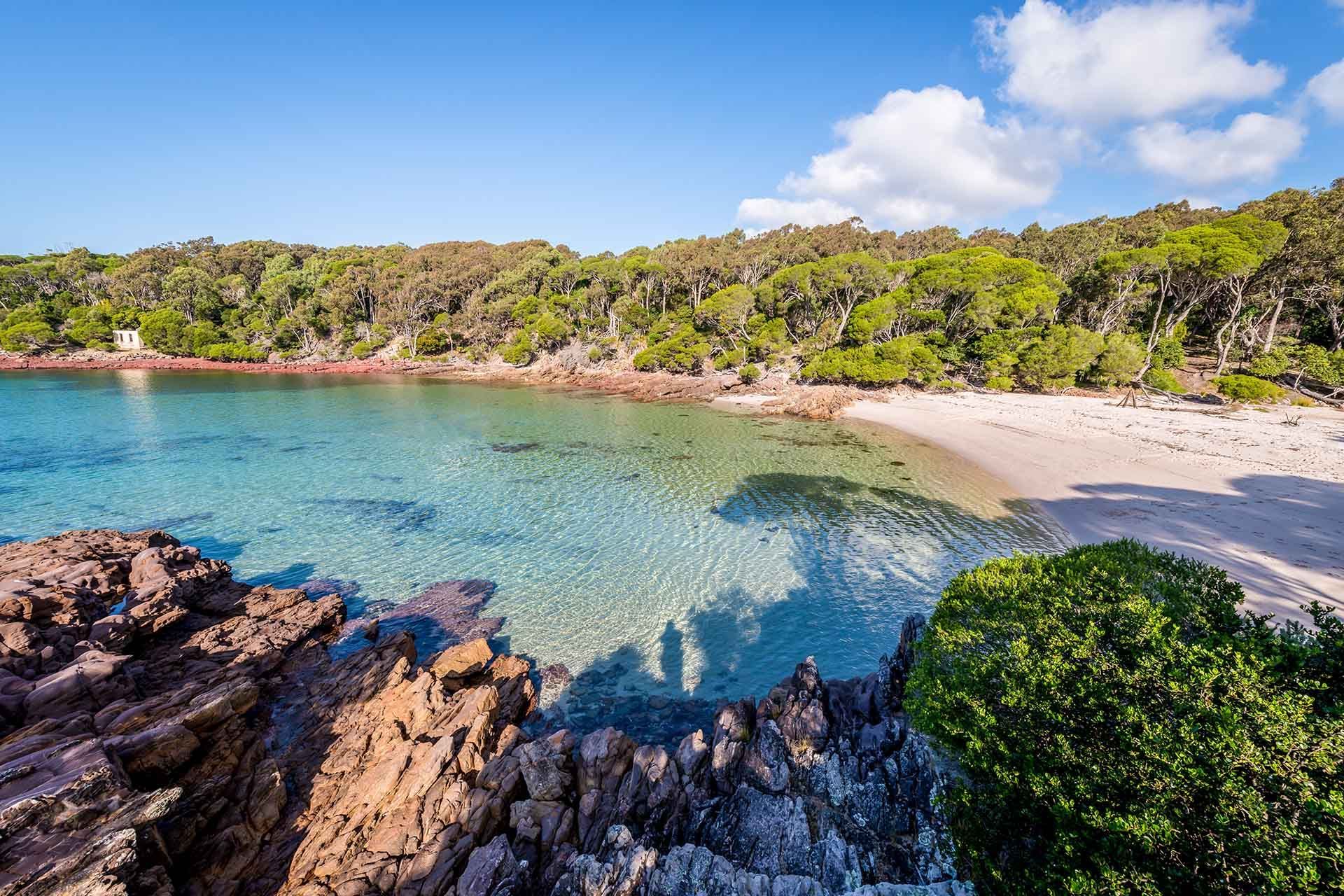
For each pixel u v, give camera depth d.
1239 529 21.30
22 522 26.52
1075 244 72.56
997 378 57.75
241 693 12.54
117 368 96.75
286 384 80.94
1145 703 7.25
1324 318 49.81
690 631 18.06
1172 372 54.50
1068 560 11.61
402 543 24.52
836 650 16.94
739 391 65.94
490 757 11.92
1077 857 6.41
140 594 16.91
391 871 9.18
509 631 18.11
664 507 28.56
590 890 8.48
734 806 10.10
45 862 7.14
